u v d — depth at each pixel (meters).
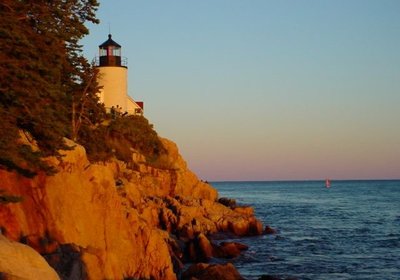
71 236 24.53
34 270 14.53
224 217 56.75
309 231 66.50
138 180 54.03
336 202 131.62
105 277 23.59
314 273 39.56
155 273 29.25
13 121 21.81
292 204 123.19
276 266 41.41
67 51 32.81
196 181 67.25
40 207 23.86
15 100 21.02
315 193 191.62
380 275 39.41
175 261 34.72
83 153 26.62
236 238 54.62
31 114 21.70
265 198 154.75
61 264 21.89
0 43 20.55
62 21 26.53
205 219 54.12
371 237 61.03
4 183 23.02
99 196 26.62
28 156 21.84
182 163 67.38
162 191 59.66
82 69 40.25
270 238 56.44
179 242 43.22
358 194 178.75
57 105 24.91
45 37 24.08
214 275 29.94
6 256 14.30
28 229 23.06
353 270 41.00
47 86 22.25
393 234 64.06
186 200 57.81
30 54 21.91
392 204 121.94
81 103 40.97
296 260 44.34
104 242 26.33
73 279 21.50
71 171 25.56
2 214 22.23
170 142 67.62
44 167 22.70
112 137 56.91
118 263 25.50
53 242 23.05
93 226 25.84
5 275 13.27
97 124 48.88
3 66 20.70
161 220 49.53
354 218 85.88
